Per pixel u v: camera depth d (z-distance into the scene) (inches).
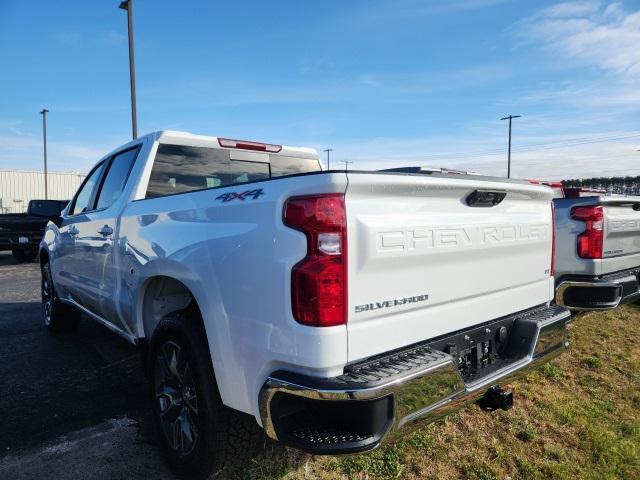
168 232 110.1
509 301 115.6
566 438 132.4
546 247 127.7
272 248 81.2
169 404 108.7
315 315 75.9
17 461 111.9
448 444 125.1
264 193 84.7
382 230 81.9
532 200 122.0
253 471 107.3
